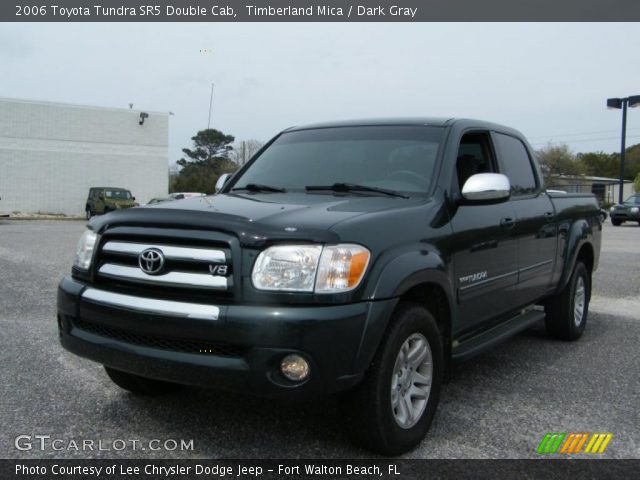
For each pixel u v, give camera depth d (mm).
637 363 5125
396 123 4438
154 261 3041
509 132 5125
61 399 4008
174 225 3055
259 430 3547
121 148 37344
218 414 3785
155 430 3539
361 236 3010
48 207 35188
